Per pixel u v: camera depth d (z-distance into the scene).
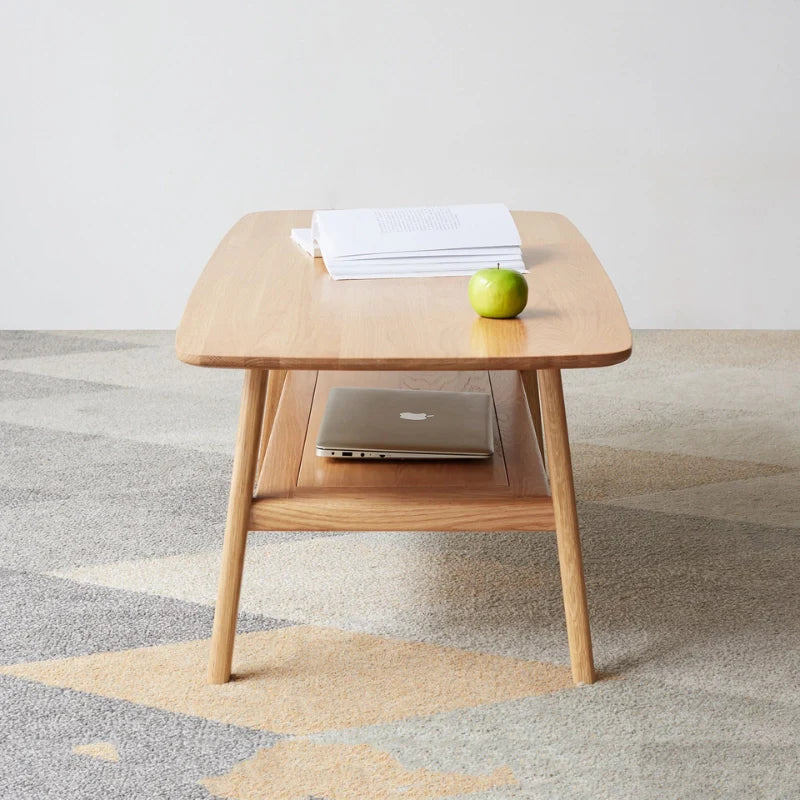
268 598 1.80
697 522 2.07
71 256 3.32
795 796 1.32
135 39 3.10
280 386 2.09
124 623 1.71
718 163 3.22
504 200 3.29
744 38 3.10
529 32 3.11
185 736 1.44
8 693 1.52
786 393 2.81
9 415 2.64
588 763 1.39
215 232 3.30
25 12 3.06
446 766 1.38
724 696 1.52
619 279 3.37
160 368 3.02
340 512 1.52
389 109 3.19
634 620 1.72
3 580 1.84
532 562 1.92
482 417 1.79
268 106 3.18
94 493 2.20
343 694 1.53
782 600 1.78
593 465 2.35
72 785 1.34
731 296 3.37
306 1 3.08
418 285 1.70
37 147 3.20
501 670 1.59
